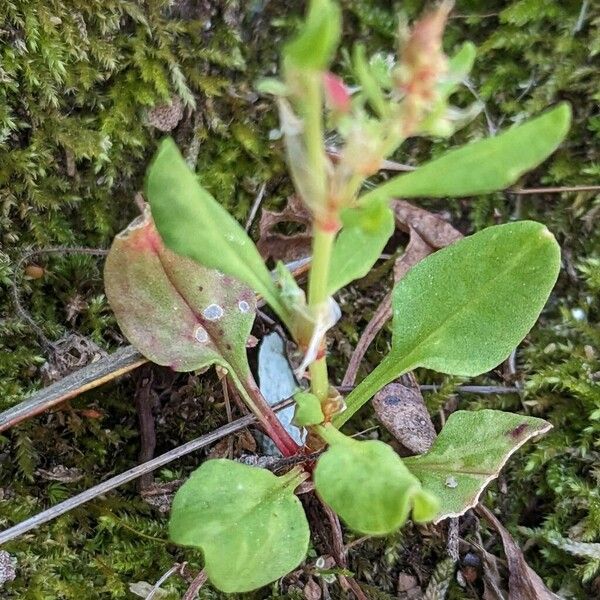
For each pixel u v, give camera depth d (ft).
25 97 0.31
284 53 0.15
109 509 0.29
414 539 0.30
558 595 0.28
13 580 0.27
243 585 0.23
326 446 0.26
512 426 0.26
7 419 0.28
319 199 0.19
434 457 0.26
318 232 0.20
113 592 0.27
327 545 0.30
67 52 0.30
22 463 0.29
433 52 0.16
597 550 0.28
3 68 0.30
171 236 0.21
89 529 0.29
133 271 0.25
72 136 0.31
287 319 0.23
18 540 0.28
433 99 0.16
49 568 0.27
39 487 0.30
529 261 0.26
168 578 0.28
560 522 0.30
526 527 0.30
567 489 0.30
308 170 0.19
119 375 0.30
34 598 0.27
